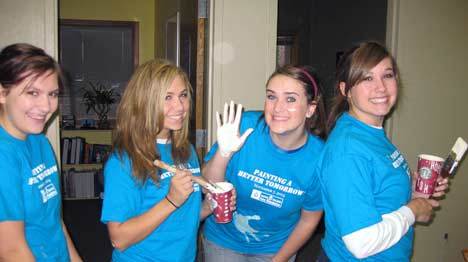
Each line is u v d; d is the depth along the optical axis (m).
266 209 1.58
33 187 1.16
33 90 1.09
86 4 4.98
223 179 1.52
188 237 1.35
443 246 2.79
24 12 2.05
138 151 1.21
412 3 2.56
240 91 2.54
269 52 2.54
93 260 3.24
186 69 3.01
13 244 1.06
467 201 2.78
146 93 1.22
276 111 1.37
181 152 1.38
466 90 2.70
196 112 2.59
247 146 1.54
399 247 1.30
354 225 1.16
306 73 1.38
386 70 1.28
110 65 5.26
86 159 4.93
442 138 2.71
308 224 1.64
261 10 2.51
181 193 1.18
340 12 4.53
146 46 5.23
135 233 1.17
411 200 1.35
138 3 5.14
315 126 1.53
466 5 2.63
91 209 4.54
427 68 2.63
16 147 1.12
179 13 3.43
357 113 1.33
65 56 5.09
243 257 1.71
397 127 2.63
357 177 1.18
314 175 1.50
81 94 5.17
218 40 2.47
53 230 1.25
